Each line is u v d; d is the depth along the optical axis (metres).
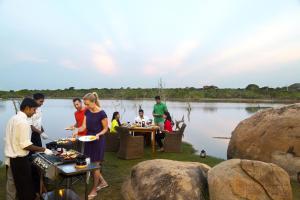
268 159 6.45
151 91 77.06
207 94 85.62
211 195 3.98
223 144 11.81
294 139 6.25
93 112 4.96
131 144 7.68
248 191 3.79
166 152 8.83
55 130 16.03
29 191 4.10
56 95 91.88
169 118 9.52
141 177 4.48
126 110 35.09
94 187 4.82
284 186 3.93
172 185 4.04
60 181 5.11
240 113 33.34
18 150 4.00
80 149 5.65
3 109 35.75
